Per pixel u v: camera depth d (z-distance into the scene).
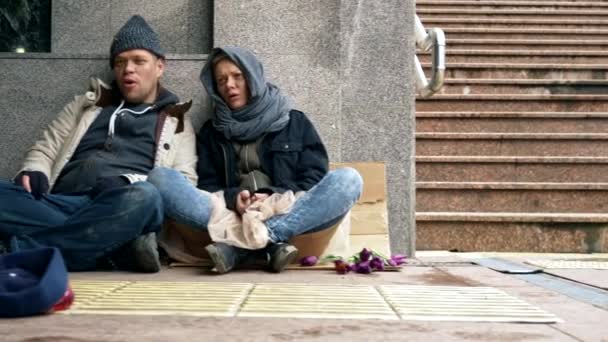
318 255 3.22
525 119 5.93
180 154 3.48
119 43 3.45
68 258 2.91
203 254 3.24
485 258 3.94
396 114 4.03
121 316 1.89
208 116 3.83
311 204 3.06
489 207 4.98
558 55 7.30
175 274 2.91
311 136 3.43
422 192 4.98
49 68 3.83
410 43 4.05
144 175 3.26
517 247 4.60
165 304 2.08
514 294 2.47
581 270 3.37
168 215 3.09
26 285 1.92
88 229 2.88
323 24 3.92
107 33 4.09
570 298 2.38
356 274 3.01
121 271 3.01
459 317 1.93
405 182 4.01
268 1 3.90
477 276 3.02
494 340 1.64
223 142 3.46
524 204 4.99
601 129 5.92
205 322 1.82
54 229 2.88
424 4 8.84
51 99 3.83
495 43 7.63
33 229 2.90
